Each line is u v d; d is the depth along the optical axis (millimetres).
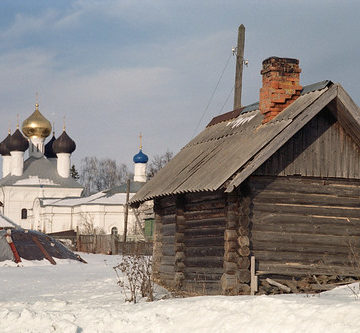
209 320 10188
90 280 23250
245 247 15414
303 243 15969
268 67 16719
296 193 16109
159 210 20203
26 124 107562
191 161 18281
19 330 11242
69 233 83000
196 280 17172
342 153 16500
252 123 17438
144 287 16547
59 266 32156
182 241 17797
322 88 15727
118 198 88375
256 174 15773
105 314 11727
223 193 16141
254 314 9914
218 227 16516
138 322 10898
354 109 15453
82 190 105188
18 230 36438
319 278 15797
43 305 14977
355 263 16156
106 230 86125
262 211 15820
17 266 33156
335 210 16328
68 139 106688
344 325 8508
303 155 16172
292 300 10430
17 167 105188
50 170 106688
